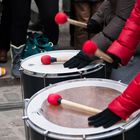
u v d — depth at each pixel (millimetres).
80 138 1326
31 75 1843
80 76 1822
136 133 1417
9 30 3498
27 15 3223
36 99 1627
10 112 2828
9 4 3336
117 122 1392
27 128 1512
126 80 1885
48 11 3260
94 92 1660
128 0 1789
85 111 1492
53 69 1878
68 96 1634
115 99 1429
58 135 1351
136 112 1446
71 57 2021
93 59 1846
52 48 3395
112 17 1999
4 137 2514
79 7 3594
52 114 1495
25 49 3332
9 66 3588
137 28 1626
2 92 3160
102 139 1336
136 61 1975
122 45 1650
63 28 4598
